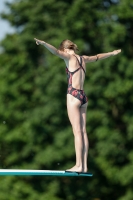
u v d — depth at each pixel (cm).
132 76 7494
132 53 7825
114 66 7581
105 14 7719
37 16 7844
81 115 2800
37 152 7588
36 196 7362
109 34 7538
